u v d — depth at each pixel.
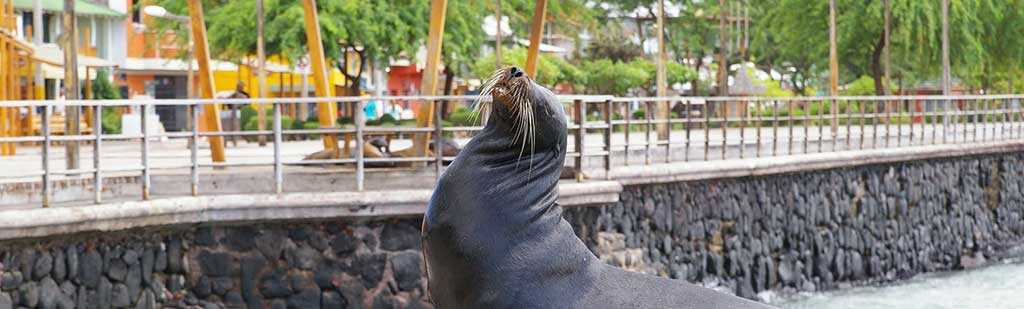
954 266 27.95
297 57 38.16
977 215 29.47
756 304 6.66
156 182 14.47
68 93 18.03
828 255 23.70
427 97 14.68
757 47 62.12
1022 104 36.94
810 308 21.42
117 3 50.84
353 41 39.81
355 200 14.32
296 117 45.34
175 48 51.00
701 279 20.27
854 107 57.38
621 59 61.44
